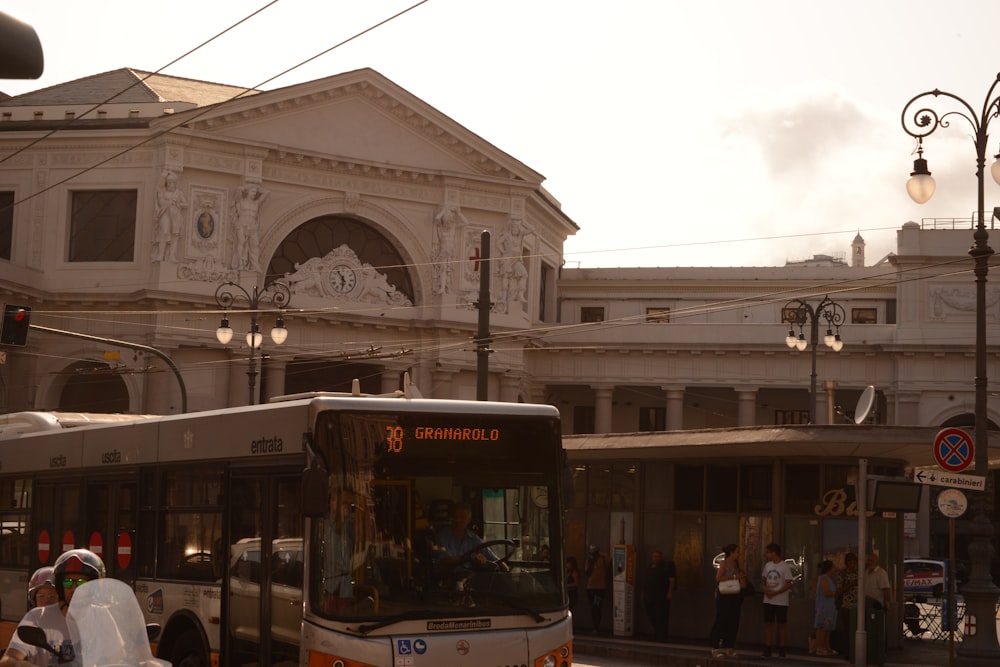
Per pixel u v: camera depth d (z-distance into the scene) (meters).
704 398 69.38
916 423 61.94
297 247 56.75
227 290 53.06
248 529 11.95
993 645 19.39
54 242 53.28
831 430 20.28
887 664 21.08
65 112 54.41
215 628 12.38
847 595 21.16
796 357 63.25
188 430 13.29
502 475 11.27
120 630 8.25
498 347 60.09
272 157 54.81
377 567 10.66
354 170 56.75
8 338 29.80
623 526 25.36
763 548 23.00
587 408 69.19
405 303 58.69
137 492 14.20
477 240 59.94
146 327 52.00
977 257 20.12
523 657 10.91
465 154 59.44
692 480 24.27
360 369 60.94
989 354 61.66
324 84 55.25
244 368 53.62
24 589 16.69
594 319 72.62
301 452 11.09
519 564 11.17
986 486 19.47
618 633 24.62
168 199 52.09
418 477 10.98
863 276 70.12
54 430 17.00
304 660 10.52
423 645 10.57
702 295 71.81
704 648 22.75
